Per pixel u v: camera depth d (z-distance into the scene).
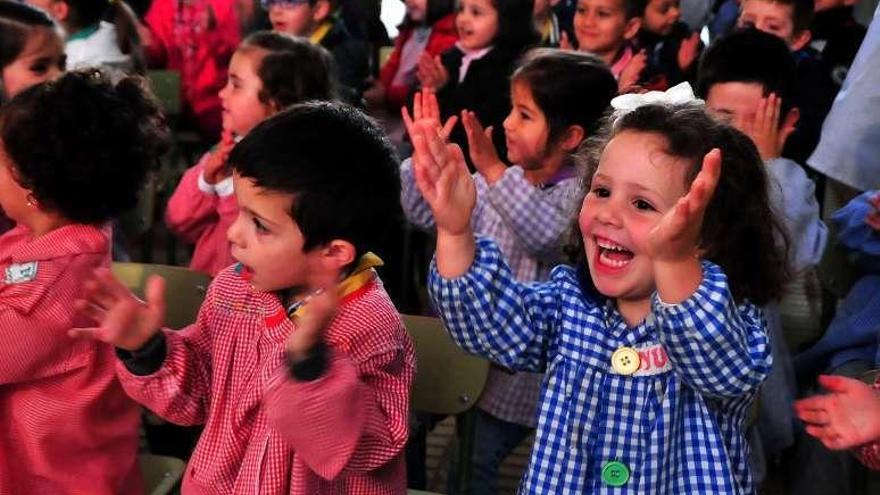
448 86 4.34
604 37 4.34
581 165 2.03
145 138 2.30
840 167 3.27
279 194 1.74
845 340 3.04
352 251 1.80
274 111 3.14
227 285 1.91
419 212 3.12
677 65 4.81
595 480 1.76
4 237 2.23
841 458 2.88
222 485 1.85
